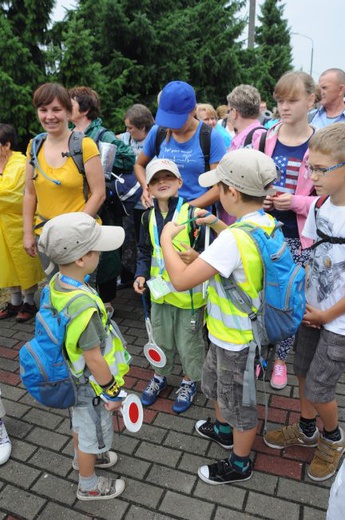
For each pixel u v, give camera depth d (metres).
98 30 10.16
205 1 12.45
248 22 14.31
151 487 2.08
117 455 2.27
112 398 1.75
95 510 1.97
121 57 9.96
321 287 1.92
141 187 3.52
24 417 2.59
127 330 3.60
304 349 2.11
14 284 3.71
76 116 3.38
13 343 3.44
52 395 1.72
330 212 1.85
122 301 4.17
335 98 3.60
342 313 1.84
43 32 7.87
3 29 7.10
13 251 3.58
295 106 2.46
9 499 2.04
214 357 2.01
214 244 1.68
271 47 24.47
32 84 7.50
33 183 3.03
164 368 2.62
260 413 2.57
